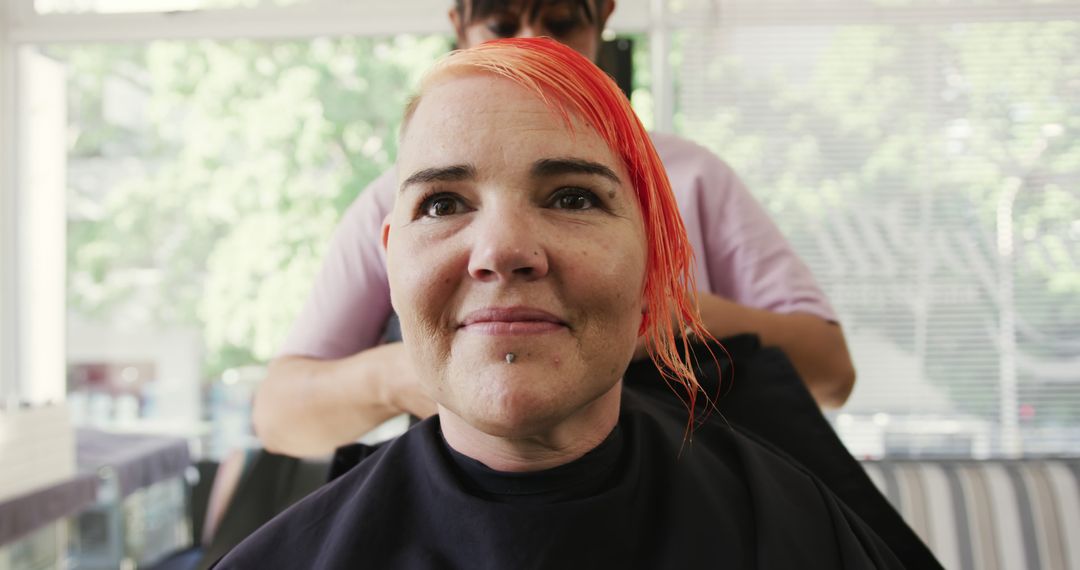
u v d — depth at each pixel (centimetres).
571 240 48
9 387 254
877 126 229
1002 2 227
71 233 254
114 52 247
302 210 243
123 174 250
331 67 242
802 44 229
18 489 174
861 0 228
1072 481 173
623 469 57
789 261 104
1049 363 231
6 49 246
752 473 60
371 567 55
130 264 252
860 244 231
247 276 247
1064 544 168
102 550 221
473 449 56
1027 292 231
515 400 47
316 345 103
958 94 229
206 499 245
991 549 169
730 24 228
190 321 250
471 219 49
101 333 254
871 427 235
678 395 71
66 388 255
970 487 173
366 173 243
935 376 233
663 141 105
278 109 243
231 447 250
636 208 52
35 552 191
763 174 230
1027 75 228
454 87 51
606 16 104
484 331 47
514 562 53
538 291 47
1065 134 228
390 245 52
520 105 49
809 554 56
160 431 251
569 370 48
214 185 246
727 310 90
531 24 93
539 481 54
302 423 98
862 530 62
